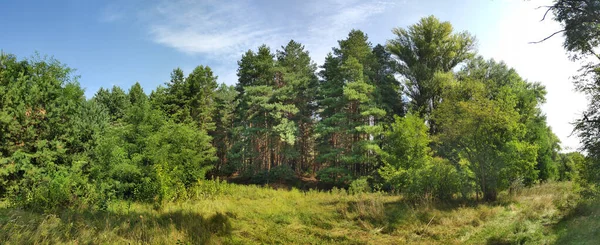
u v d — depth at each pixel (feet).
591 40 33.19
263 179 108.37
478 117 51.98
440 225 37.76
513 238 29.86
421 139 54.85
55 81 58.23
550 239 27.89
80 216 30.32
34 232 23.84
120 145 57.88
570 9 29.63
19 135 47.11
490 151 53.16
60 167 46.91
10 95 47.57
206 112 116.57
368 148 86.38
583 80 35.70
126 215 34.40
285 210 45.73
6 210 29.63
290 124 107.96
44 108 52.60
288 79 115.55
